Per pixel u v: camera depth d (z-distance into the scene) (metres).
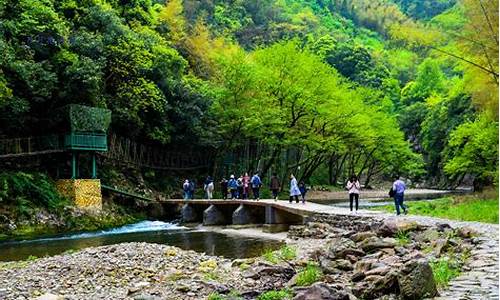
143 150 38.97
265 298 9.84
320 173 69.19
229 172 47.41
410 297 8.09
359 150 62.47
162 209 35.38
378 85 97.19
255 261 14.53
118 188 34.28
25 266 14.42
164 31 51.34
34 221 25.69
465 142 41.75
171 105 41.09
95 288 11.89
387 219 19.06
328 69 46.12
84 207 29.08
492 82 26.05
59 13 34.88
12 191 26.27
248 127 41.44
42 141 30.27
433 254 12.60
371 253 13.84
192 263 14.72
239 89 41.69
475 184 47.41
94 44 33.25
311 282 11.05
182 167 43.00
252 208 30.00
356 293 9.23
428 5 106.81
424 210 24.45
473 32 23.98
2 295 11.26
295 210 25.47
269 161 45.75
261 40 92.12
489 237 14.38
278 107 42.03
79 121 29.69
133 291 11.36
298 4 129.50
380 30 147.38
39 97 29.27
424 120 75.31
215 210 30.69
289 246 18.36
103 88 34.56
